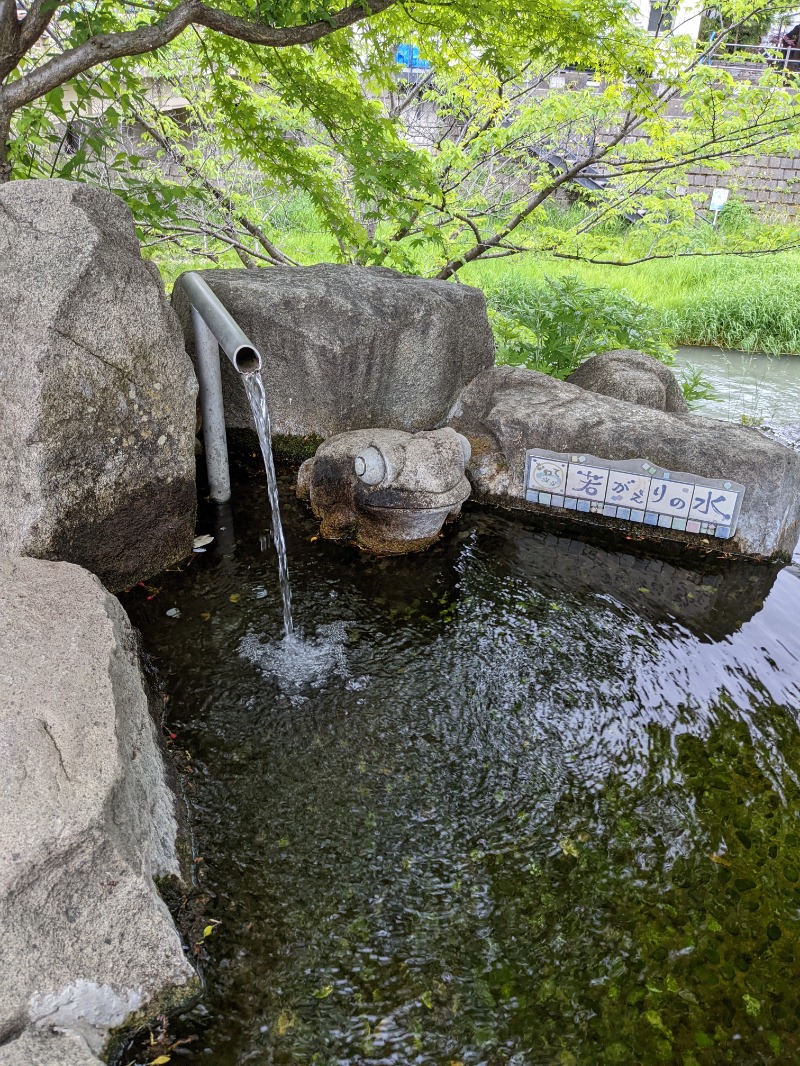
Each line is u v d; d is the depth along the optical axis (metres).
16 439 2.96
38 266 2.90
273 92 6.66
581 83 9.18
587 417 4.22
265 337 4.39
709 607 3.63
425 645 3.32
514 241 7.34
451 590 3.70
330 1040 1.90
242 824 2.47
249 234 7.71
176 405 3.46
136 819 2.01
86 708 2.08
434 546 4.05
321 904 2.23
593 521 4.24
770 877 2.37
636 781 2.70
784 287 10.74
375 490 3.79
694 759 2.79
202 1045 1.87
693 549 4.05
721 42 6.58
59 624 2.40
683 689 3.12
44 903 1.71
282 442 4.69
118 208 3.21
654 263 12.49
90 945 1.76
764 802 2.63
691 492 3.93
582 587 3.75
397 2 4.43
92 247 2.99
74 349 2.97
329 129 5.57
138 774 2.16
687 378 8.29
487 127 7.21
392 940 2.14
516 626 3.46
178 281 4.30
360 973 2.05
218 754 2.73
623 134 6.68
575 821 2.54
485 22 4.95
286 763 2.71
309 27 4.04
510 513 4.37
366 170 5.26
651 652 3.32
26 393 2.90
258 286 4.43
